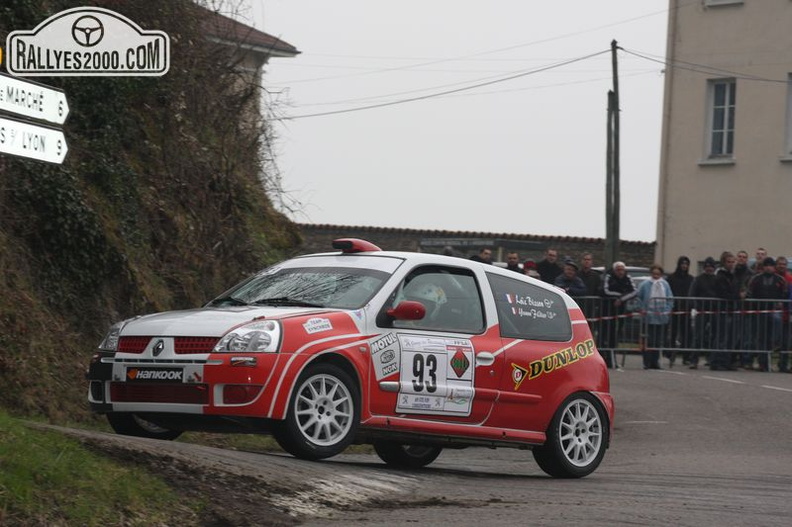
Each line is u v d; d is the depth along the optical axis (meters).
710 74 56.34
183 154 26.61
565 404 17.78
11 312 18.56
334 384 15.25
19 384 17.81
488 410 16.88
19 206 20.56
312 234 63.59
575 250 65.94
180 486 12.03
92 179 23.14
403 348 16.03
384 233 64.69
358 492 13.57
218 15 29.00
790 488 16.53
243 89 29.33
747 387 32.09
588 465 17.89
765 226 54.72
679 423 25.98
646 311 37.66
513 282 17.88
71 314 20.84
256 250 28.20
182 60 27.34
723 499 14.86
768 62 54.81
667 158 57.56
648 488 15.98
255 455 14.73
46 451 11.33
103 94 24.28
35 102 12.67
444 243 61.97
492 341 17.08
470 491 14.76
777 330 37.75
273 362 14.70
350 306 15.96
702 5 56.53
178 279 24.72
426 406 16.20
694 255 56.75
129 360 15.17
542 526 12.06
